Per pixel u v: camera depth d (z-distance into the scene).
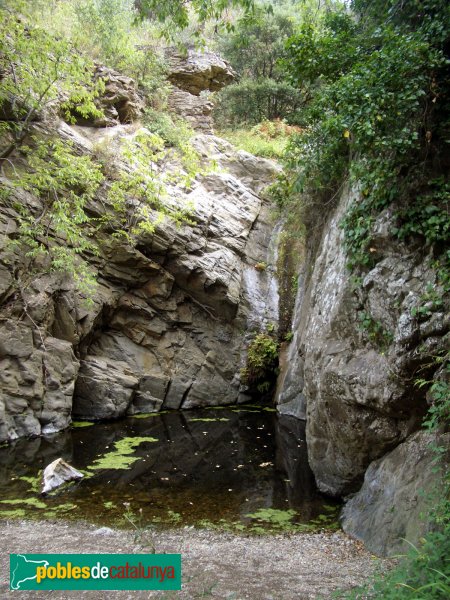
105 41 13.64
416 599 2.10
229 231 12.83
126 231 10.91
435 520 3.23
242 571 3.68
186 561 3.87
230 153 14.73
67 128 11.04
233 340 12.40
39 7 11.91
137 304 11.20
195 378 11.55
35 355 8.77
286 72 6.03
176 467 6.95
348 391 5.04
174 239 11.30
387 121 4.45
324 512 5.34
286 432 9.18
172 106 15.83
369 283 4.98
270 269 13.31
